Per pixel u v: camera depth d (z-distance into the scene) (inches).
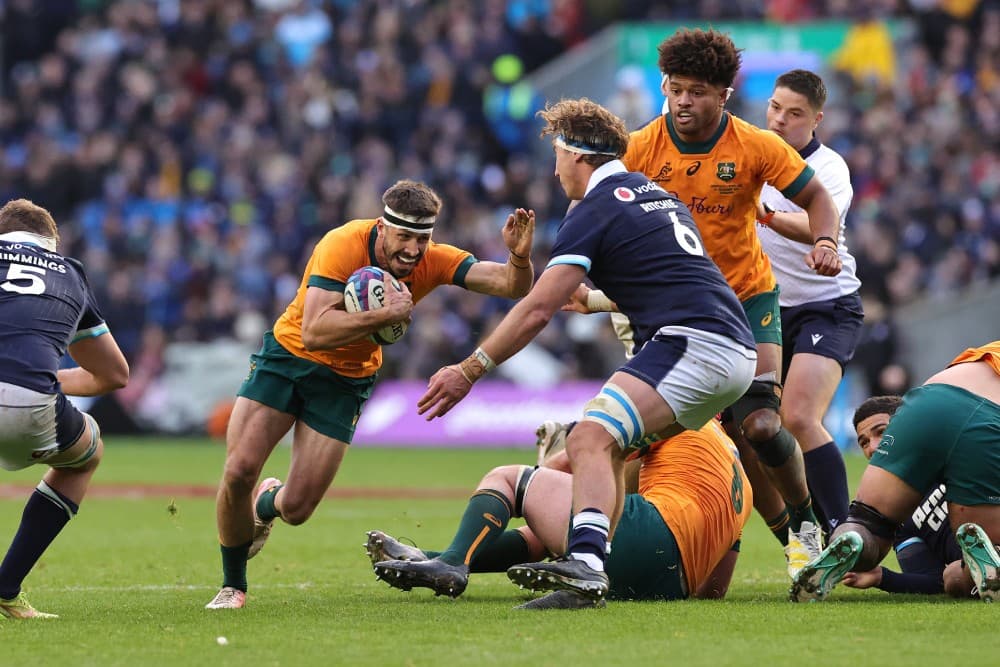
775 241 1177.4
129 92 3804.1
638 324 855.1
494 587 1054.4
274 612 861.8
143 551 1360.7
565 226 856.9
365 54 3907.5
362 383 962.1
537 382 3169.3
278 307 3304.6
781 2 4015.8
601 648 695.1
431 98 3796.8
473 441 3174.2
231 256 3403.1
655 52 3853.3
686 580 911.0
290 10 4151.1
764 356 1051.3
